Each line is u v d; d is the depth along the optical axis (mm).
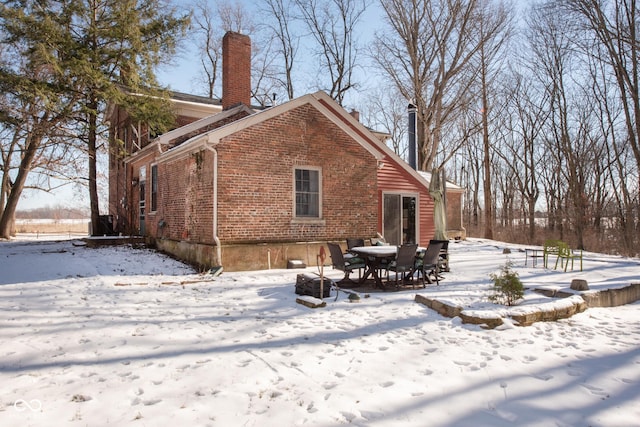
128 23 17844
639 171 20469
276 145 11102
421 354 4410
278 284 8672
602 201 26594
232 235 10352
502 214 39438
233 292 7871
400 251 7898
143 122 18016
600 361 4180
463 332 5160
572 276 9273
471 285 8383
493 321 5270
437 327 5379
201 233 10812
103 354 4484
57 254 13164
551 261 12523
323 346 4676
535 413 3107
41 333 5246
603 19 19656
